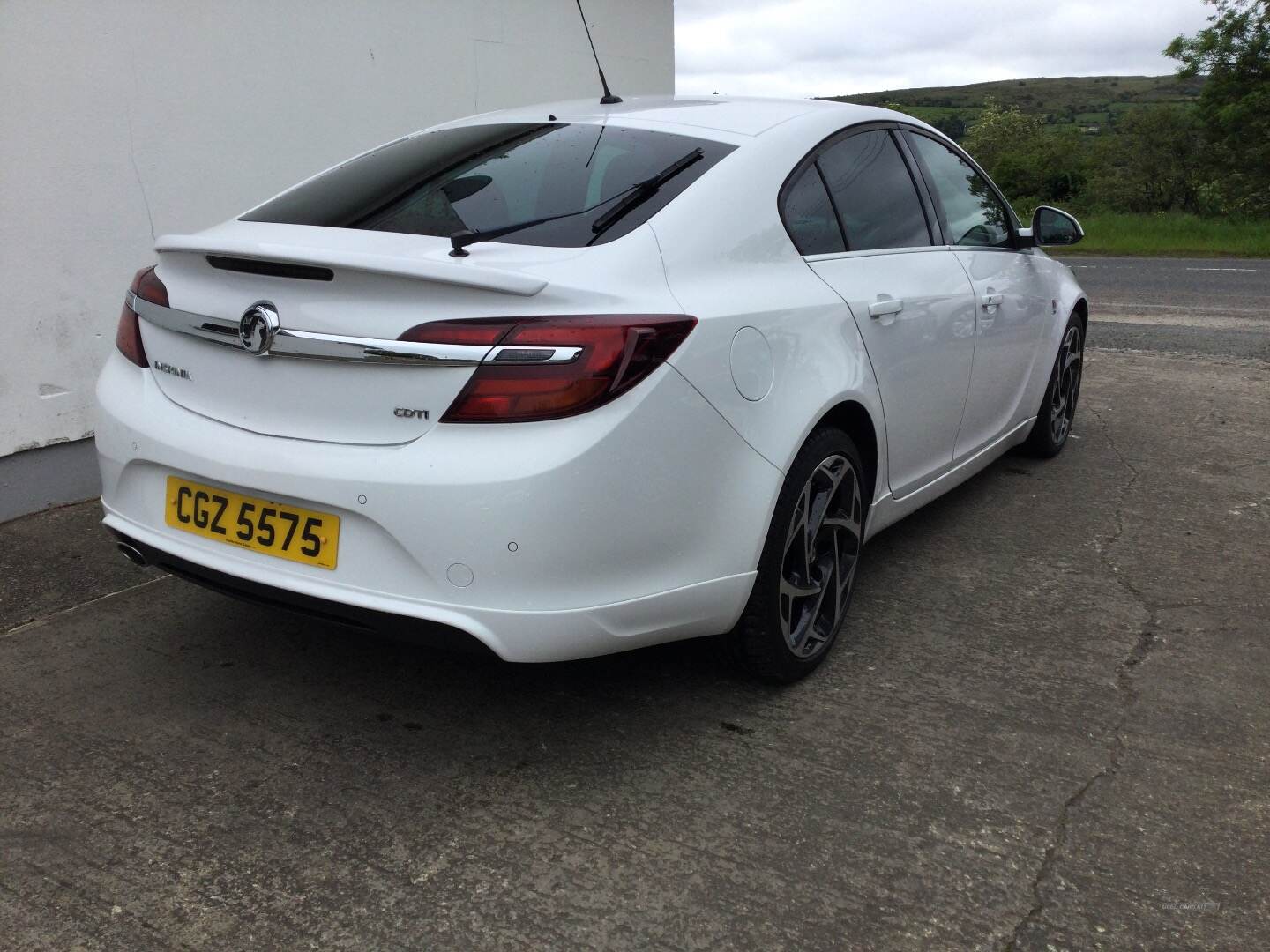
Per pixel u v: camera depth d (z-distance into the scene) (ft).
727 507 7.59
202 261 7.55
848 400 8.80
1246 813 7.30
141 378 8.19
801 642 8.91
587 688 9.09
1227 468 15.67
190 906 6.38
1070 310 15.52
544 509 6.56
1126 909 6.37
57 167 12.66
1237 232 64.44
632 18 22.53
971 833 7.07
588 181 8.20
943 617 10.51
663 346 6.98
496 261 6.98
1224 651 9.77
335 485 6.86
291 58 15.40
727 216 8.19
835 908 6.37
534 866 6.75
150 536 7.98
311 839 7.02
